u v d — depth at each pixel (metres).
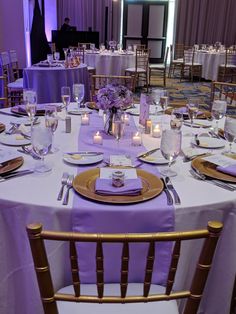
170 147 1.30
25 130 1.86
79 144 1.71
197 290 0.88
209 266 0.85
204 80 9.07
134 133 1.84
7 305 1.25
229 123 1.54
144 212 1.12
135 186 1.20
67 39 8.67
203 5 10.35
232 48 8.63
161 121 2.17
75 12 10.50
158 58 11.55
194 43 10.73
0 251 1.19
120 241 0.80
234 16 10.41
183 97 6.73
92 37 8.80
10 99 4.78
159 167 1.45
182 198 1.19
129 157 1.55
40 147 1.31
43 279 0.84
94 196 1.17
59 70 4.36
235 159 1.50
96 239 0.80
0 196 1.16
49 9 10.09
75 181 1.26
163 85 8.12
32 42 6.32
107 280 1.20
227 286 1.30
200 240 1.20
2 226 1.17
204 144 1.71
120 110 1.86
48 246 1.14
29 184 1.26
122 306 1.09
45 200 1.15
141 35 11.32
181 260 1.21
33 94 2.00
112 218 1.11
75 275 0.85
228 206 1.19
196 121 2.20
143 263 1.18
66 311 1.06
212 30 10.58
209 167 1.43
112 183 1.22
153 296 0.89
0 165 1.37
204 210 1.16
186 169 1.43
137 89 7.37
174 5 10.89
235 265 1.27
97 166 1.44
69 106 2.54
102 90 1.84
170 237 0.81
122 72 7.11
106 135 1.87
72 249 0.82
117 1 10.65
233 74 8.09
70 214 1.11
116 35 10.95
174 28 10.95
